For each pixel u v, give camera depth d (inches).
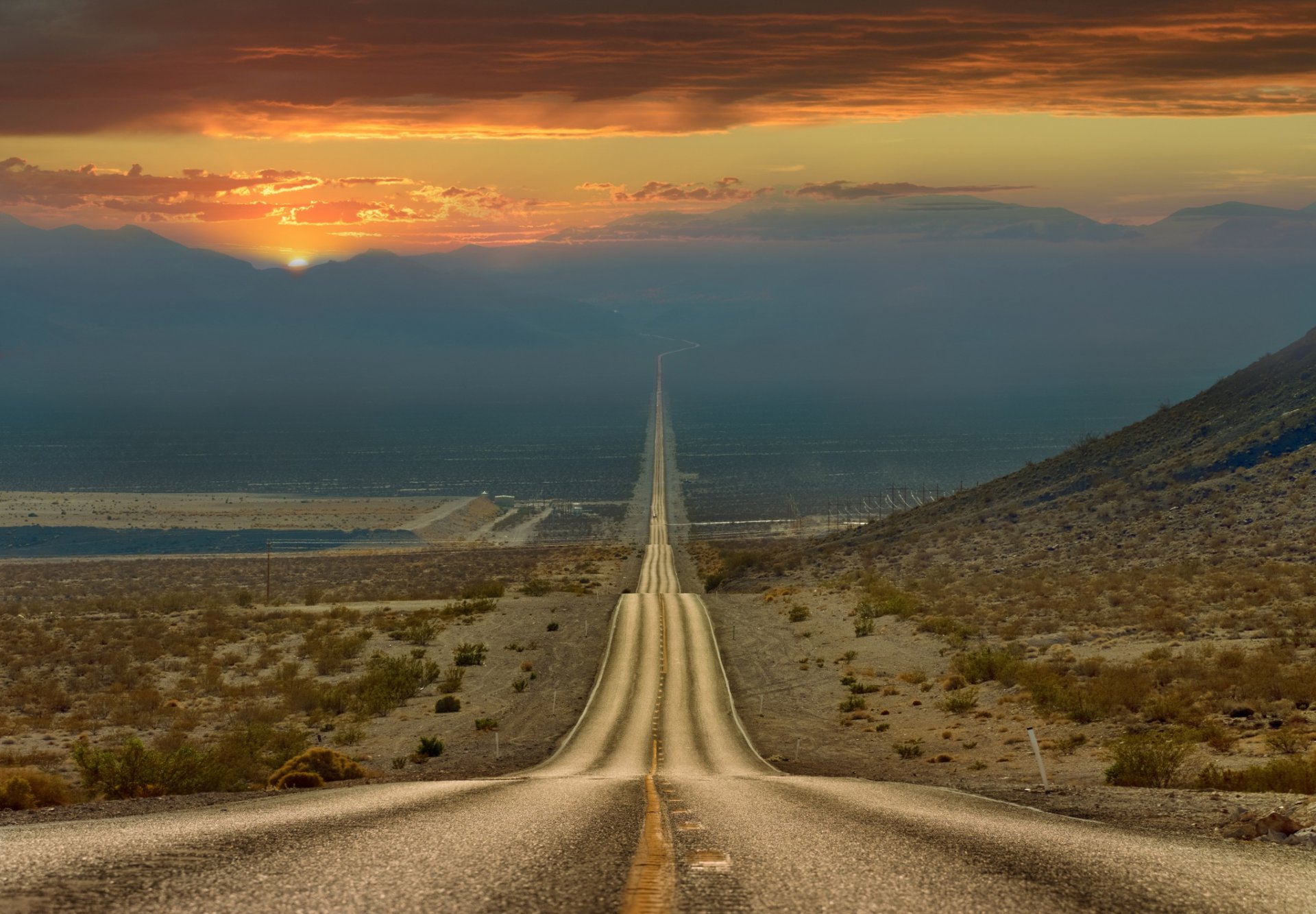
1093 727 1364.4
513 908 266.8
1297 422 3725.4
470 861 335.3
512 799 590.6
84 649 2763.3
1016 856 355.3
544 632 2977.4
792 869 326.6
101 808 621.0
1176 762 868.0
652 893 285.1
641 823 452.4
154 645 2765.7
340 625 3139.8
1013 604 2694.4
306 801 601.9
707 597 3602.4
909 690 1996.8
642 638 2829.7
